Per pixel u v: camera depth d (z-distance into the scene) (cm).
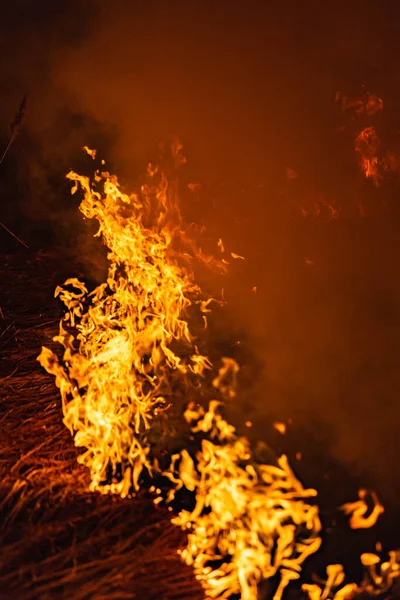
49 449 298
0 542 244
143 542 251
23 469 284
